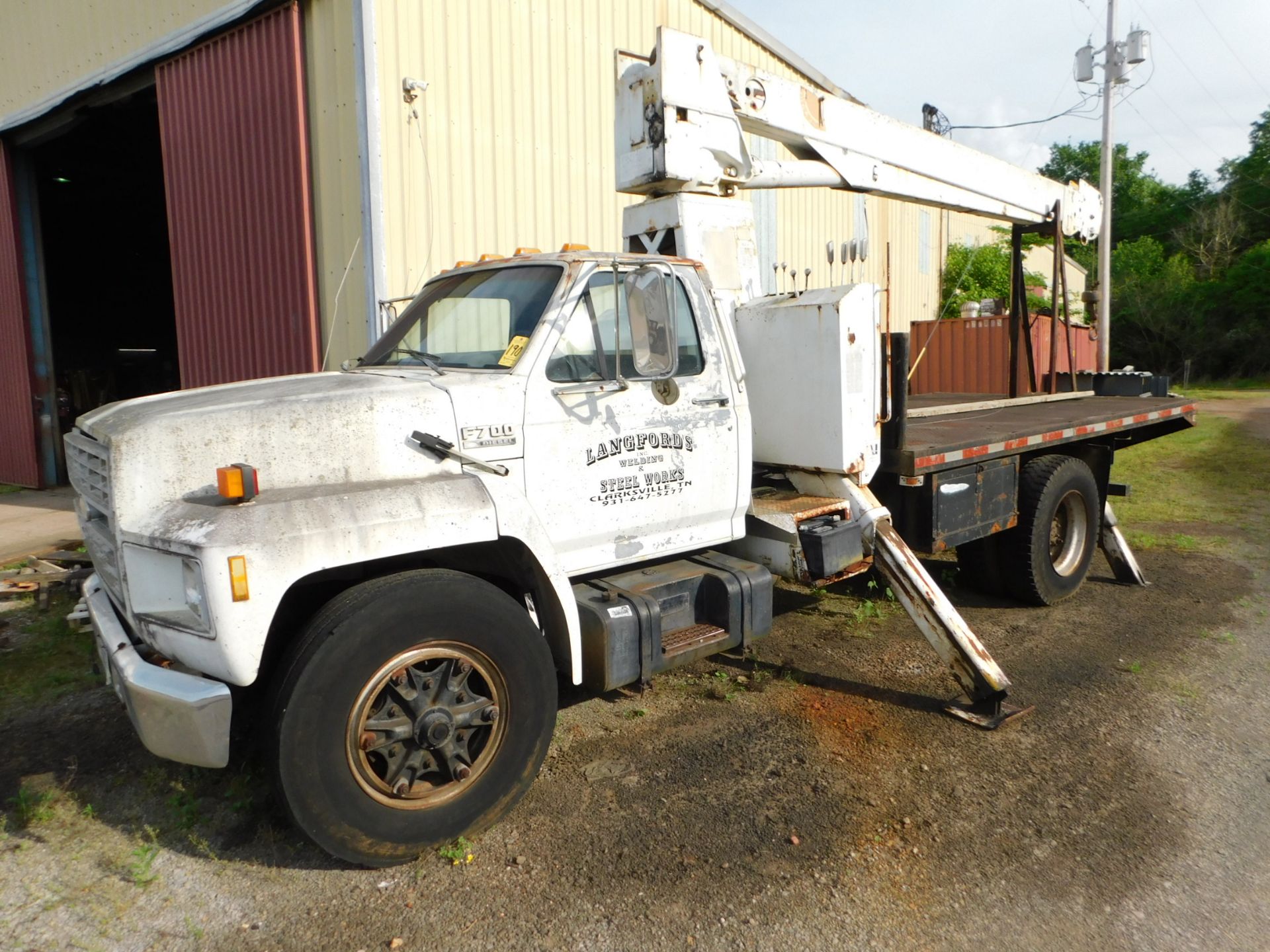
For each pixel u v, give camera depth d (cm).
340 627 298
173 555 293
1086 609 629
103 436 323
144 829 347
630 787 377
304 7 797
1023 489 612
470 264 452
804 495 496
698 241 496
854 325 460
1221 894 307
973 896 305
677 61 485
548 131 938
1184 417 815
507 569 380
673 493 418
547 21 929
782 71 1295
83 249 1712
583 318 392
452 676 327
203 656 291
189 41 877
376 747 311
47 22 1074
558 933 285
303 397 330
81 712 454
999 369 1231
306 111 809
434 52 820
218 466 315
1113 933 287
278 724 290
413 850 320
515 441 364
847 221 1588
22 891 307
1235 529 886
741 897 303
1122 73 2103
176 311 966
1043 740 421
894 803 364
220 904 301
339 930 287
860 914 295
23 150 1162
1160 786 379
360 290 794
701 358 431
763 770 392
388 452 336
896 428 491
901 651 542
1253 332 3656
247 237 870
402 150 796
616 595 395
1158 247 4400
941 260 2188
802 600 645
